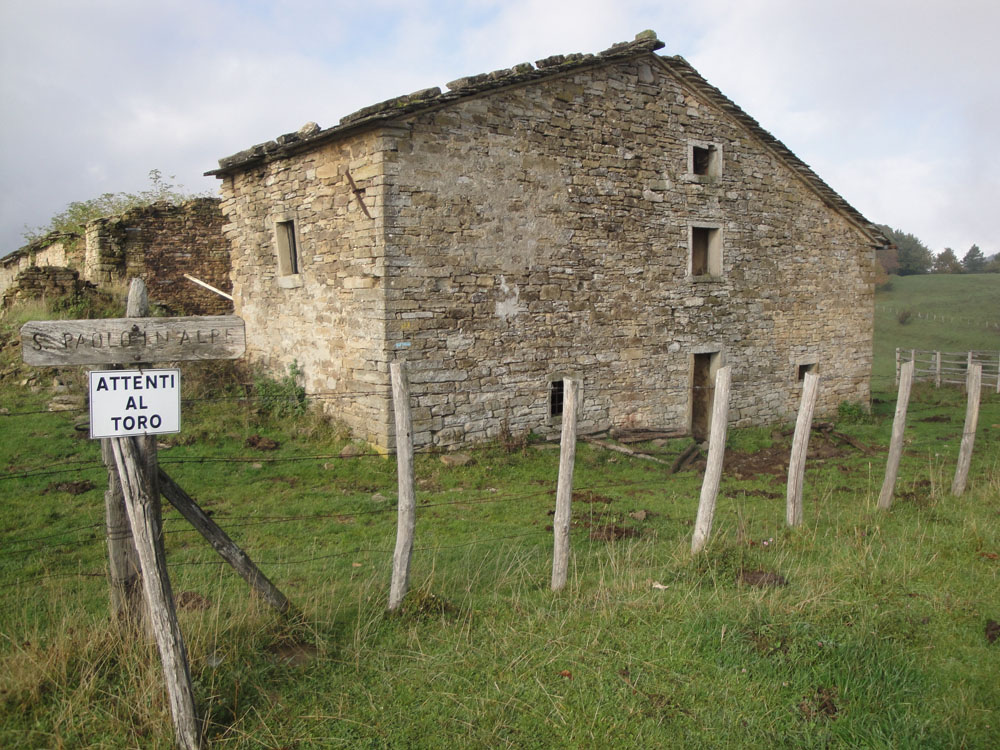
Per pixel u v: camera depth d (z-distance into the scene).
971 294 48.75
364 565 6.12
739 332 14.42
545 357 11.54
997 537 6.64
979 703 4.03
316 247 11.09
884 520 7.44
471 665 4.27
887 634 4.67
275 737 3.57
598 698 3.97
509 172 10.87
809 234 15.69
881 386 23.30
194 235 16.16
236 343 3.82
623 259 12.41
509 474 9.92
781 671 4.23
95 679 3.78
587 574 5.79
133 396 3.47
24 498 7.50
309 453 10.06
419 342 10.11
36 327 3.44
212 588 5.36
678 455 11.27
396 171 9.70
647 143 12.59
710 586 5.46
